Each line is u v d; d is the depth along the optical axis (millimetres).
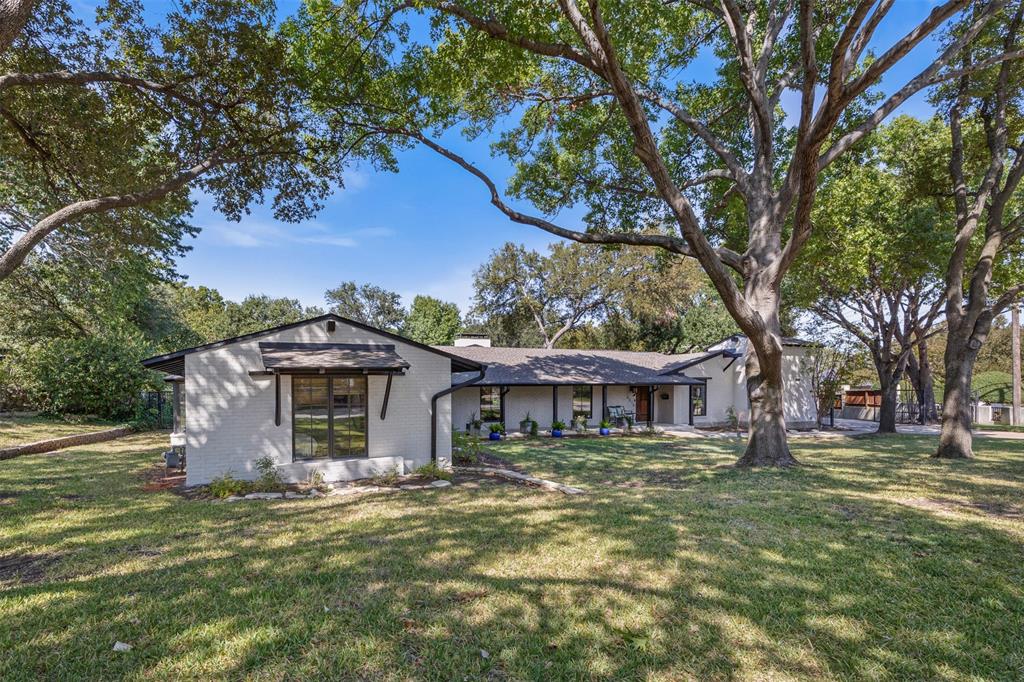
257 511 7332
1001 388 31688
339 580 4480
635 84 12430
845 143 9172
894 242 15734
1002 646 3328
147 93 10117
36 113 9531
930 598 4066
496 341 42031
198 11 9383
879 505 7230
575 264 38000
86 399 17297
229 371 9641
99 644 3355
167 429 19328
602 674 3025
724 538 5672
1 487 8781
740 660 3176
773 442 11031
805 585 4332
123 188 10938
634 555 5117
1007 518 6520
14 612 3840
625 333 39438
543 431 20953
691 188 14828
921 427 24219
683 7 11461
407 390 11266
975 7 11352
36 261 16797
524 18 8688
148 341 21875
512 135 13781
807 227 9531
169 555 5246
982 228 15703
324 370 9531
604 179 14266
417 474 10695
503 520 6648
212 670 3066
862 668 3076
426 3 8742
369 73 11039
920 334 21719
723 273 9422
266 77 10391
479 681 2967
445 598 4102
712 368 24938
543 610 3877
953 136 13016
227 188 11992
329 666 3109
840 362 23531
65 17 9031
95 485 9227
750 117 13008
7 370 17375
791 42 12055
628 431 21438
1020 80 11891
